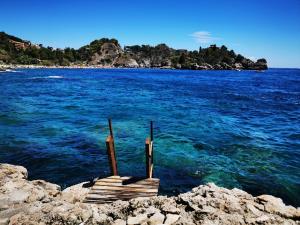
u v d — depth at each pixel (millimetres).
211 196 7508
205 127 21109
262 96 44188
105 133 18812
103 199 8391
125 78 84812
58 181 12031
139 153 15125
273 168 13516
